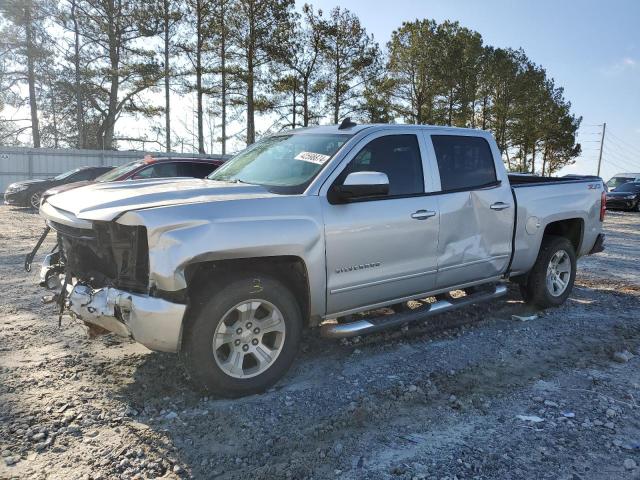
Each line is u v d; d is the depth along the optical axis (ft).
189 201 12.07
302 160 14.84
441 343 16.55
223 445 10.66
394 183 15.21
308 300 13.52
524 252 18.74
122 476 9.52
